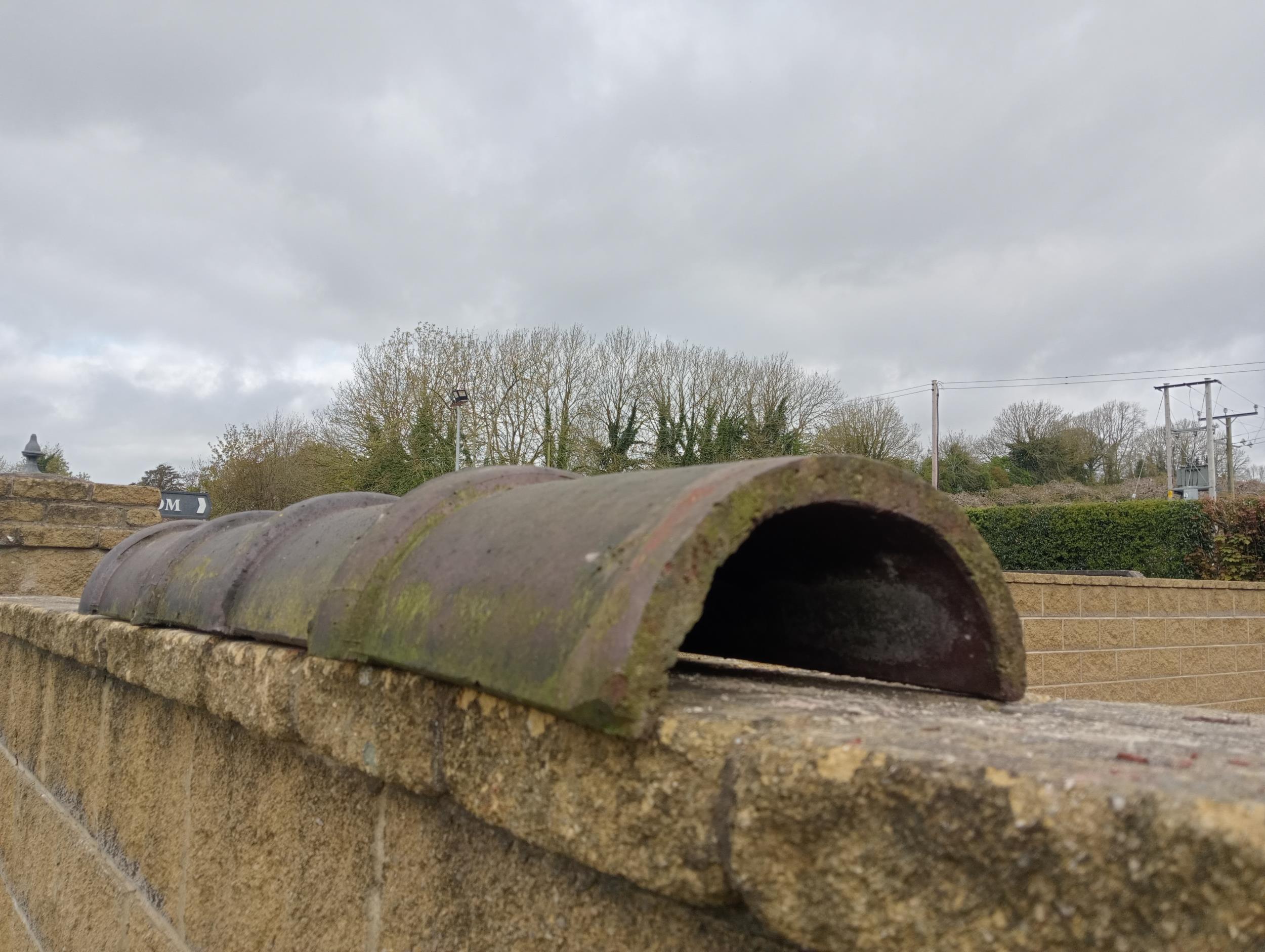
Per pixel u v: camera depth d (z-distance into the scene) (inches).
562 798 48.4
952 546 53.9
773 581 66.3
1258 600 390.0
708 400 1369.3
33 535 277.7
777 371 1409.9
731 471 50.6
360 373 1294.3
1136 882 29.1
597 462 1282.0
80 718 143.6
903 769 34.7
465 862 61.2
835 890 35.5
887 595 60.4
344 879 74.3
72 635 138.4
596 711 43.5
